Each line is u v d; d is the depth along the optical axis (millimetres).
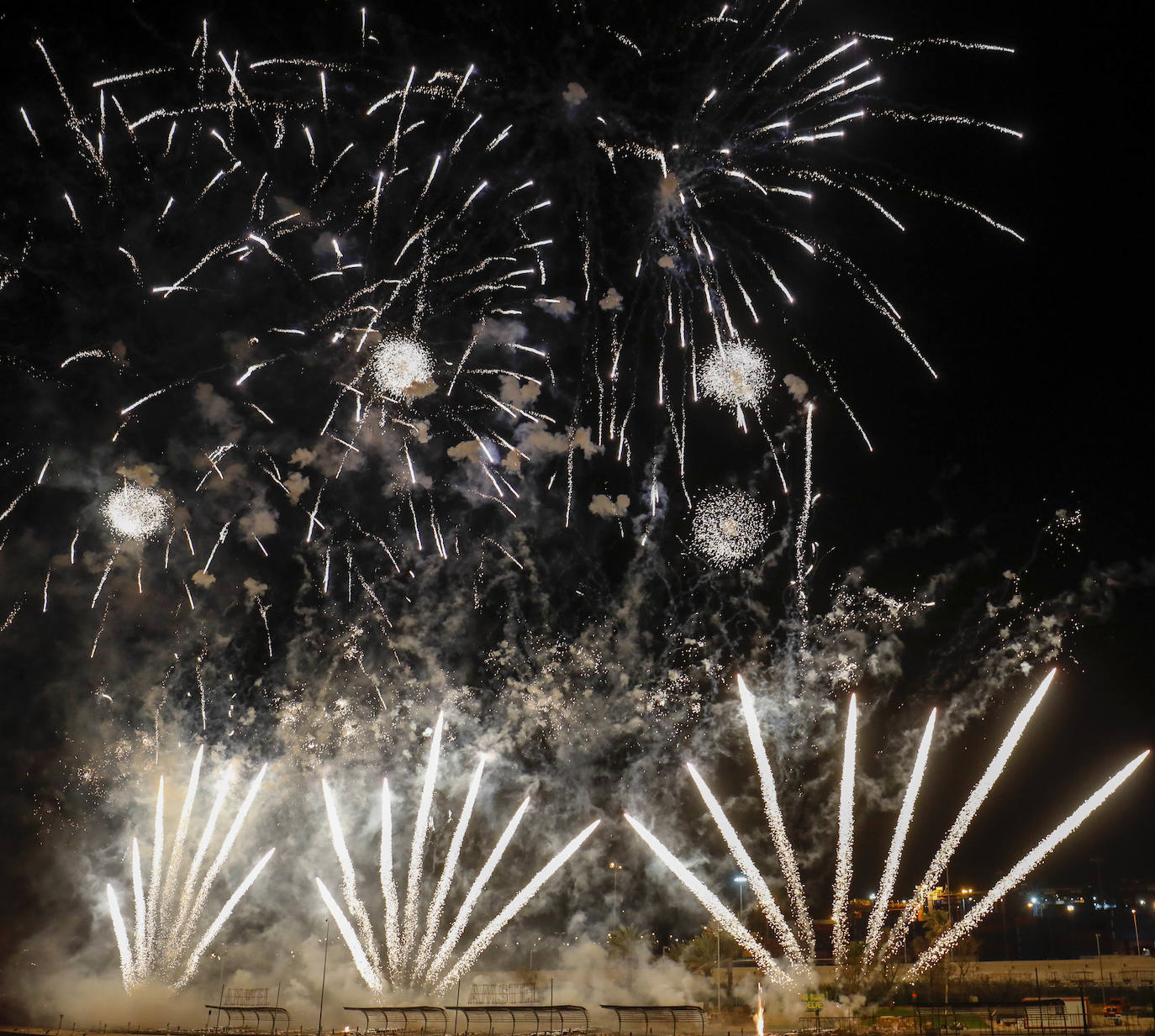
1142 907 99625
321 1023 60938
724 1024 56281
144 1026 66125
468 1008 57094
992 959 93188
